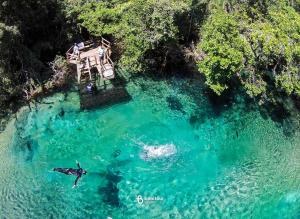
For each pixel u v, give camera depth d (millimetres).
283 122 30562
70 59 31516
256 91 27922
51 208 24984
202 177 26688
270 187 26156
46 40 33656
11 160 27594
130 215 24625
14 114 30516
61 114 30391
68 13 31938
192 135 29359
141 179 26500
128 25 30312
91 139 28891
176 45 33188
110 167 27172
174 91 32438
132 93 31953
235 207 25016
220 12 28984
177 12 30125
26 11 30281
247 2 29609
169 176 26688
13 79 30766
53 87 32062
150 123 29953
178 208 24922
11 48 29906
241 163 27719
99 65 30406
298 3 31719
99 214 24641
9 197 25562
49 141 28734
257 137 29500
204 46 27156
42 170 26984
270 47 26328
